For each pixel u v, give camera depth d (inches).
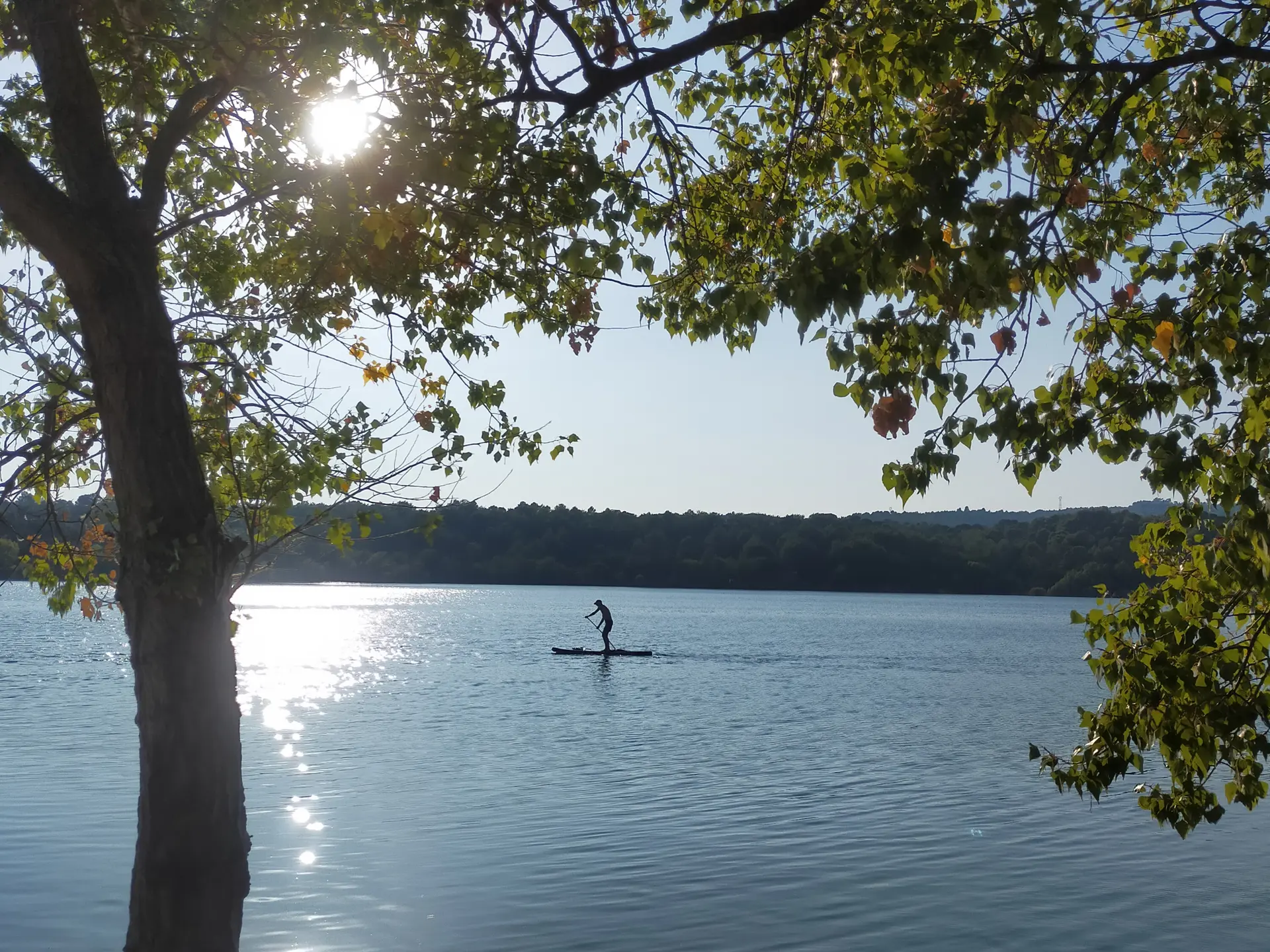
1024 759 939.3
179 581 214.4
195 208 323.9
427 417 333.1
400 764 869.2
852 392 225.9
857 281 191.0
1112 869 580.1
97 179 225.8
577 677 1728.6
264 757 896.9
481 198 288.5
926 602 6771.7
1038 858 600.1
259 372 330.6
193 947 212.2
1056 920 495.5
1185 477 236.8
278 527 338.6
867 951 454.0
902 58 247.4
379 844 605.6
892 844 626.5
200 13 247.9
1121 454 240.7
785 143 353.1
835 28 272.1
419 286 295.7
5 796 701.3
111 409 220.4
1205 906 518.9
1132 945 465.7
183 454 222.2
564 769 861.2
